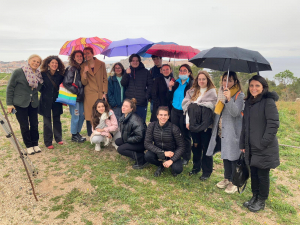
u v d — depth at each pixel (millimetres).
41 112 4938
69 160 4555
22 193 3381
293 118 9500
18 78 4250
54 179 3812
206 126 3492
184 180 3918
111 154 4941
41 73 4777
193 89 3887
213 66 3650
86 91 5199
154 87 4715
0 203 3139
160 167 4156
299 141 6684
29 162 3824
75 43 5164
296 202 3496
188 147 4492
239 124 3326
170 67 4594
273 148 2846
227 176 3594
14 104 4328
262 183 3051
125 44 4723
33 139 4816
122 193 3410
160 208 3117
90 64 5125
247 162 3008
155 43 4938
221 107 3338
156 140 3979
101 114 4867
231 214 3086
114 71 5297
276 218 3049
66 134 6129
